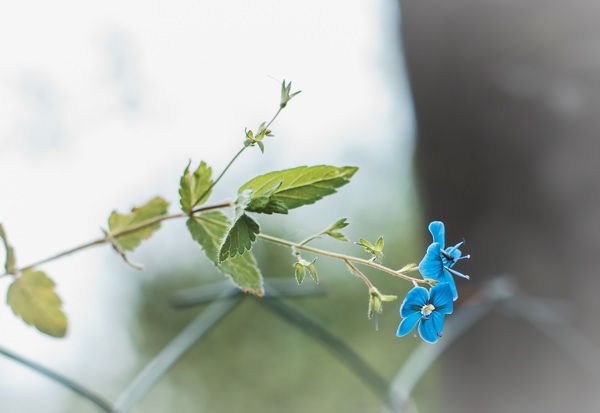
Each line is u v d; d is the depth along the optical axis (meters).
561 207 0.74
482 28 0.76
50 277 0.37
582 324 0.72
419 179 0.80
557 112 0.74
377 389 0.46
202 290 0.42
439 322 0.32
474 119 0.76
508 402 0.71
